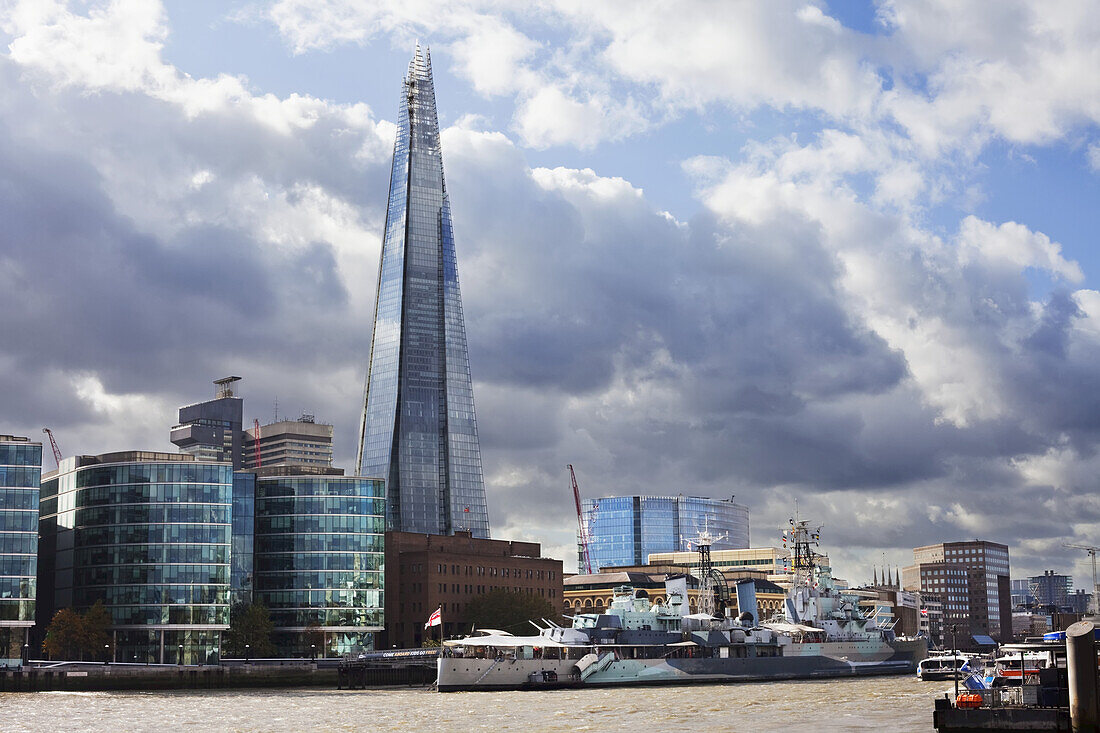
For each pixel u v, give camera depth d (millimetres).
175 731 125812
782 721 124812
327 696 184625
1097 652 82000
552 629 193250
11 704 170250
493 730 121125
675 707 143875
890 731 112812
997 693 95312
